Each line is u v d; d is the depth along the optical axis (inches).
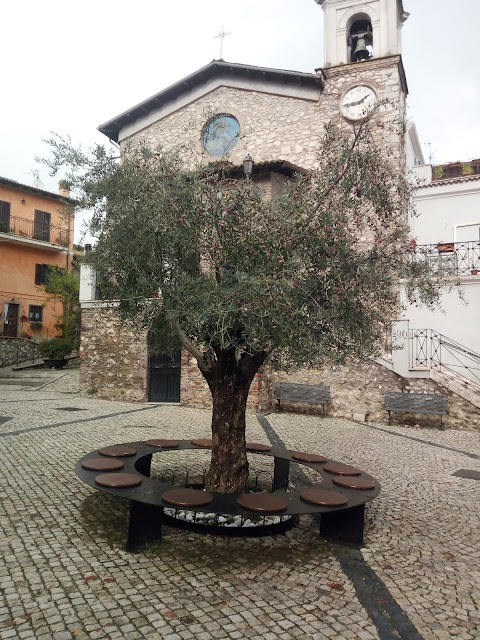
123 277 202.2
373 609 138.4
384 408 476.4
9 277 1031.6
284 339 167.6
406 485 271.3
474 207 589.0
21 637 118.0
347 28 608.4
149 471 256.1
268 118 613.6
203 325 177.8
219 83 636.7
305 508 164.2
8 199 1037.2
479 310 494.0
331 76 589.6
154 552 170.1
